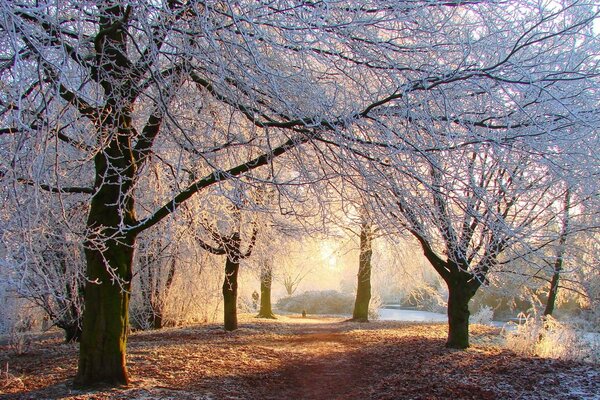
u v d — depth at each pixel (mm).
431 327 17781
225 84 5527
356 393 7777
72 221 8656
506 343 12039
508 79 5477
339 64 5785
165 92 6059
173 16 5148
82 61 5516
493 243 8375
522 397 7062
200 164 8438
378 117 5723
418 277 19516
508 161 5938
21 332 11977
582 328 13438
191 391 7254
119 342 7387
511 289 15000
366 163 6051
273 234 14367
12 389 7086
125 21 5754
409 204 6109
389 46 5805
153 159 8250
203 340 12805
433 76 5426
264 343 12930
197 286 17484
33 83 5949
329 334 15609
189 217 9211
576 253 12148
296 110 5461
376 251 21516
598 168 6328
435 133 5641
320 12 5141
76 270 7211
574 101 6047
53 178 6129
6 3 4004
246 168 6863
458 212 7801
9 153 5492
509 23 5543
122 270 7352
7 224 5586
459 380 8312
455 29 5883
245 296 25625
